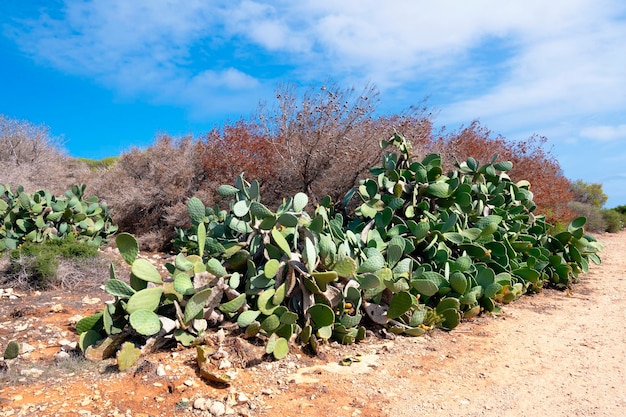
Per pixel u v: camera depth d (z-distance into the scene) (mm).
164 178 11680
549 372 4254
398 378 4027
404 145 7375
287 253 4633
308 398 3559
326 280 4551
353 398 3609
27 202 8133
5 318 5188
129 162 12875
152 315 4023
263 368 3982
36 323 5000
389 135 11430
